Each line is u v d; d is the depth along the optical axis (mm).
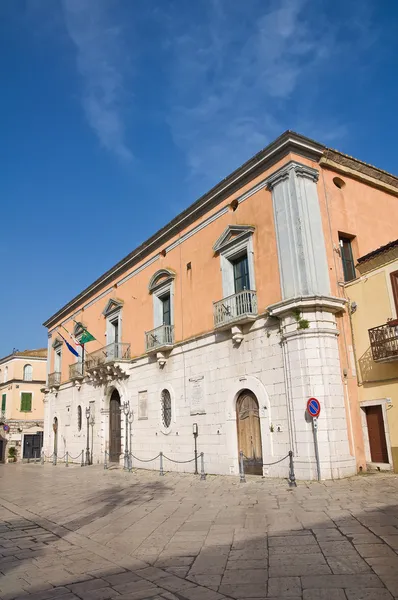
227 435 15836
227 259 17078
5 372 45125
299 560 5969
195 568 6031
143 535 8023
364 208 16500
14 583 5793
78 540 8070
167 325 19734
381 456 13281
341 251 15359
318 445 12594
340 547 6355
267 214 15430
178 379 18938
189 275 19188
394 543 6320
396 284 13320
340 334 14055
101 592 5348
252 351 15219
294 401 13273
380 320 13656
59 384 32312
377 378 13523
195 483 14273
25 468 27812
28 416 42625
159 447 19688
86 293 29250
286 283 14227
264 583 5277
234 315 15906
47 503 12484
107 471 20781
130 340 23484
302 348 13320
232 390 15891
